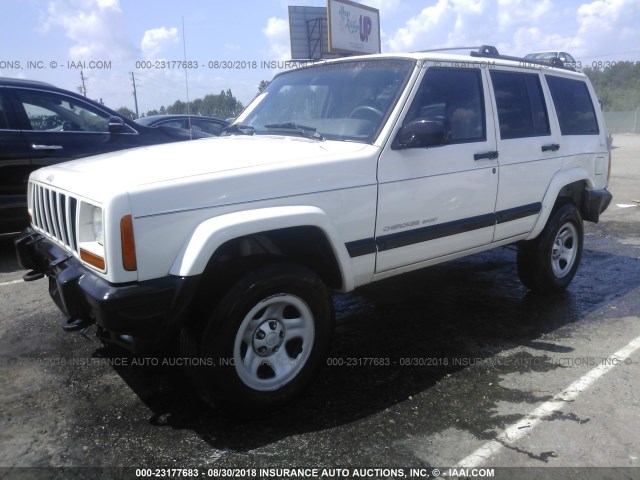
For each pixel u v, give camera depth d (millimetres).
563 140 4785
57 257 3016
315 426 2949
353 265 3326
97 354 3812
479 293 5102
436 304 4816
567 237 5070
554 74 4871
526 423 2982
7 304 4809
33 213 3529
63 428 2938
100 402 3195
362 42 23625
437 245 3801
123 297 2490
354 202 3254
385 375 3520
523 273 4918
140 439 2838
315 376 3205
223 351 2764
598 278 5602
